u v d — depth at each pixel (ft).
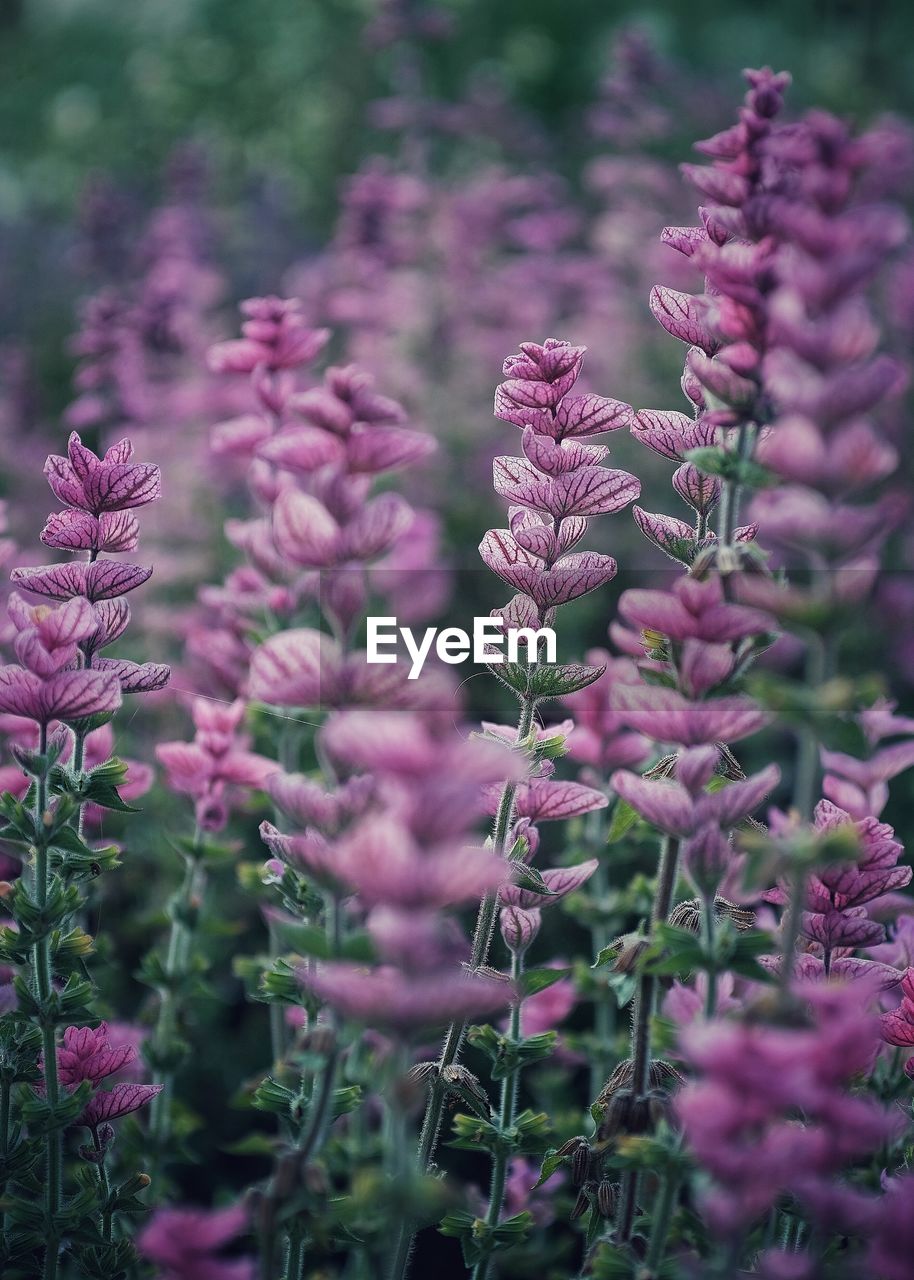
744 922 2.39
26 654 2.21
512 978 2.45
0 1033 2.45
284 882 2.44
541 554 2.35
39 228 8.01
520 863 2.38
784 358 2.09
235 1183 3.22
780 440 2.05
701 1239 2.27
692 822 2.16
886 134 2.07
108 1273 2.43
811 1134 2.01
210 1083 3.28
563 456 2.33
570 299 6.37
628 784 2.17
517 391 2.33
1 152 10.77
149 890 3.32
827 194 2.05
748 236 2.19
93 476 2.33
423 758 1.93
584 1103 3.27
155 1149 2.78
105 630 2.35
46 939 2.35
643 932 2.33
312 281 6.14
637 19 10.65
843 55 10.19
